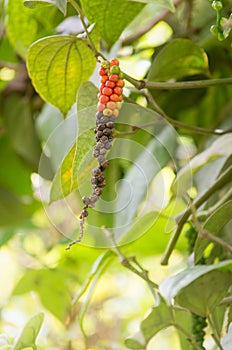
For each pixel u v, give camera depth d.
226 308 0.66
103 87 0.55
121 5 0.64
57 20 0.77
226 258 0.69
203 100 0.85
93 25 0.61
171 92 0.83
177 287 0.55
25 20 0.77
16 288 1.01
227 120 0.83
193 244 0.70
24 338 0.65
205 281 0.59
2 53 0.95
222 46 0.81
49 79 0.65
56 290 1.00
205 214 0.69
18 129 0.97
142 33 0.86
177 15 0.85
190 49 0.69
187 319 0.69
